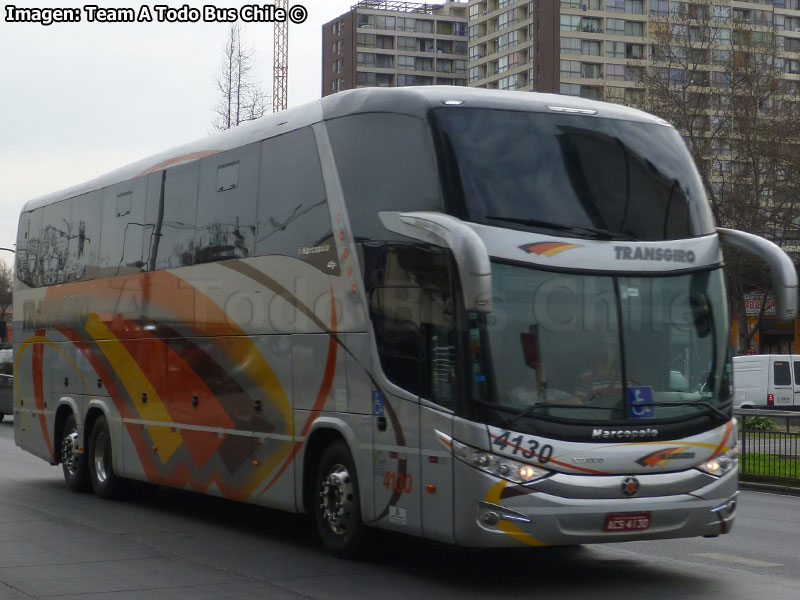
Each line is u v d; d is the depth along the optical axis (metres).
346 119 10.59
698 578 9.78
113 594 8.84
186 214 13.51
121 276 15.12
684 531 9.17
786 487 18.73
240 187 12.36
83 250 16.45
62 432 17.12
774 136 47.06
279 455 11.34
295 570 10.02
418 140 9.56
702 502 9.22
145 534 12.34
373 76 139.00
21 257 18.88
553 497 8.75
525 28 112.19
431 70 141.00
